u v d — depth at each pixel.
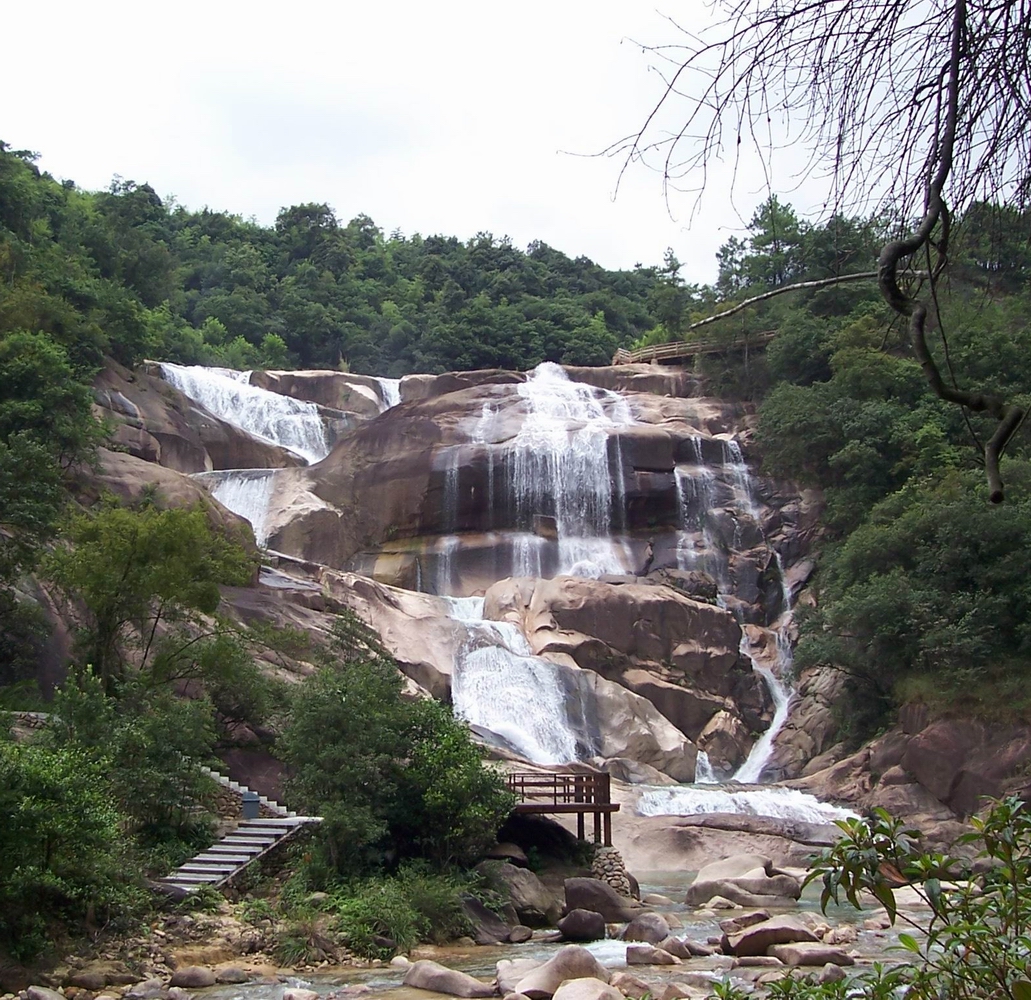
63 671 31.17
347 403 73.50
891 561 46.19
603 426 59.19
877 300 65.12
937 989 5.64
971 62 4.11
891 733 42.03
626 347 112.81
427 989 17.06
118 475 41.91
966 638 40.69
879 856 5.68
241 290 108.62
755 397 67.44
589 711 44.16
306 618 39.41
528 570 54.84
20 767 17.50
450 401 62.06
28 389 39.19
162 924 19.48
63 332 53.53
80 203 95.31
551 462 57.16
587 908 24.22
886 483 55.47
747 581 55.47
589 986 14.95
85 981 16.73
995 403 4.01
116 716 23.88
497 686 43.41
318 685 25.52
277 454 63.38
